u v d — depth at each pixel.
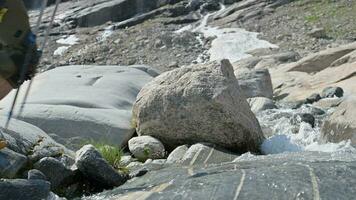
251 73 20.03
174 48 48.97
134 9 58.50
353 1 54.28
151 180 7.61
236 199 5.79
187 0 59.19
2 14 5.76
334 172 6.29
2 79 5.97
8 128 8.61
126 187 7.48
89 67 17.47
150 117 11.00
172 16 57.22
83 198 7.24
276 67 31.20
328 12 52.78
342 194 5.70
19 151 8.14
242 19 53.91
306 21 51.44
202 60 45.75
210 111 10.42
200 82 10.77
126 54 48.88
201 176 6.94
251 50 46.25
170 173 7.80
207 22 54.72
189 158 9.38
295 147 10.28
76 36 54.97
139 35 52.75
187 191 6.23
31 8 6.44
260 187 5.99
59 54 50.56
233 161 8.61
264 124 13.70
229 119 10.33
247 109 10.98
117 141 10.98
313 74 26.27
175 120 10.73
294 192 5.79
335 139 10.38
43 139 8.98
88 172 7.91
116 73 16.98
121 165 9.20
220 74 10.84
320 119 14.48
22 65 5.95
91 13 58.09
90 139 10.86
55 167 7.86
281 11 54.62
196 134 10.62
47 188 6.59
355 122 9.98
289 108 17.31
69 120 11.05
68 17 58.62
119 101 13.99
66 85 14.49
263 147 10.57
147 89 11.42
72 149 10.66
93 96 13.73
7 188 6.31
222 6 58.38
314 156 8.02
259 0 56.91
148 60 47.12
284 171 6.43
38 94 13.46
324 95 19.80
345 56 26.00
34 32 6.22
